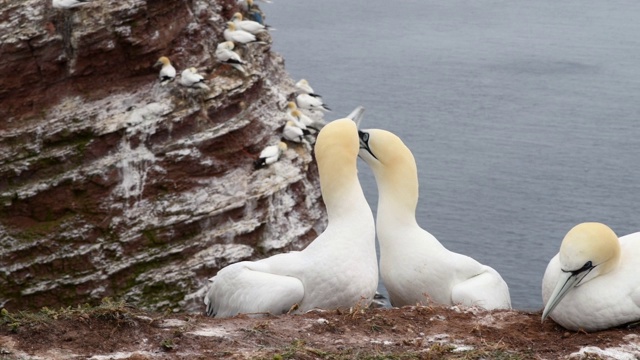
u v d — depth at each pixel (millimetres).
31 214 22188
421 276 12828
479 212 37250
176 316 10562
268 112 24547
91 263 22094
